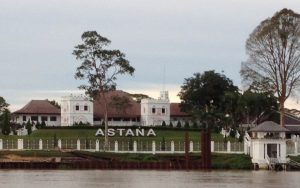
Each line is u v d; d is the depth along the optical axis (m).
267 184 160.62
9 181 163.62
